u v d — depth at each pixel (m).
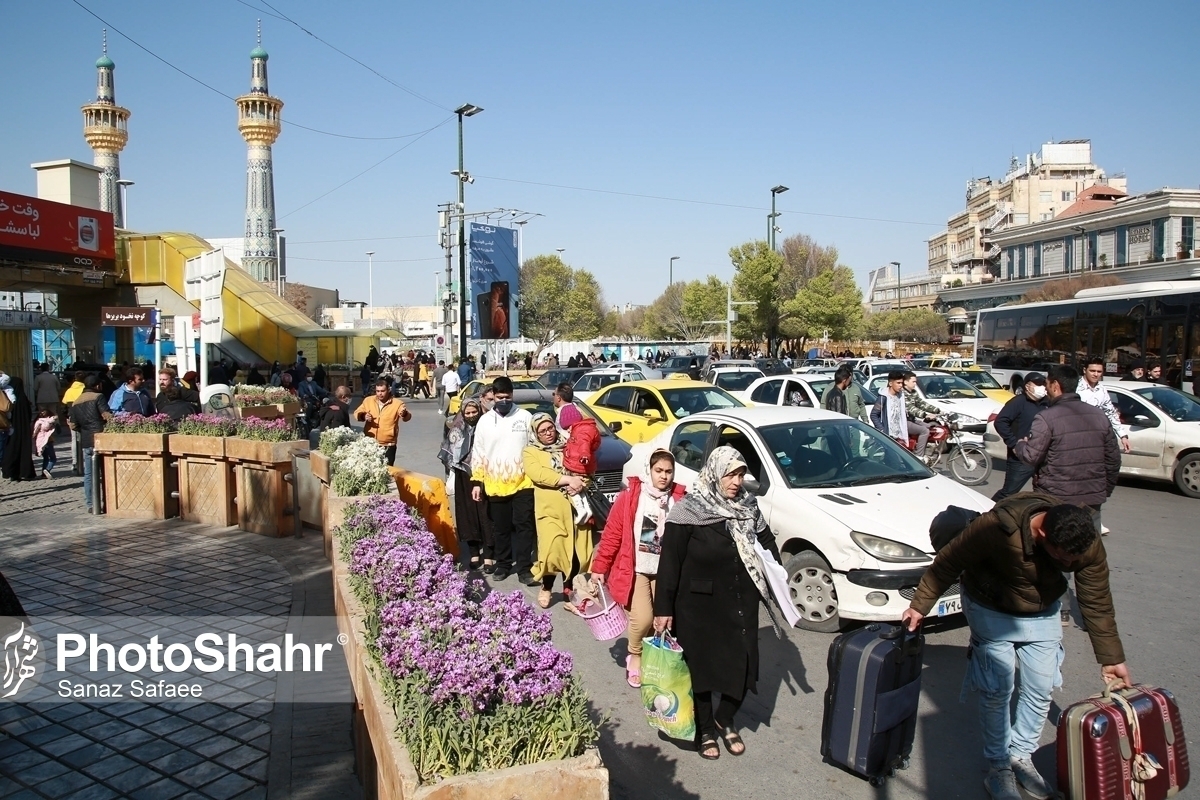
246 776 4.48
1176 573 8.37
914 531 6.27
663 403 13.20
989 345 25.58
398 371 44.38
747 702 5.49
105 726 5.07
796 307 56.22
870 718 4.28
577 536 7.37
